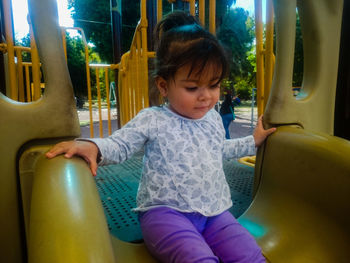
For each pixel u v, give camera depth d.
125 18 11.00
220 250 0.89
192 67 0.87
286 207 1.12
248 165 2.33
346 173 0.94
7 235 0.79
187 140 0.98
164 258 0.82
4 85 2.23
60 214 0.54
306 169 1.06
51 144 0.82
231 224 0.93
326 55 1.29
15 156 0.78
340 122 1.70
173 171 0.93
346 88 1.66
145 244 0.94
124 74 3.37
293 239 1.04
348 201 0.94
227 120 5.14
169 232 0.83
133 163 2.33
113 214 1.37
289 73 1.15
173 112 1.01
